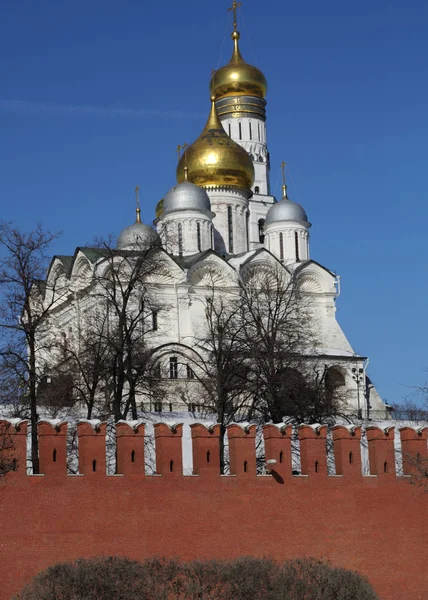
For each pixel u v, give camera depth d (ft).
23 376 225.15
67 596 122.21
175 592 127.24
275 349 266.98
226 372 255.91
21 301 221.87
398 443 203.41
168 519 141.38
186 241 394.93
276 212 414.62
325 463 152.56
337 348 383.45
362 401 364.99
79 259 337.93
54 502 135.54
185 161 425.69
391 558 153.58
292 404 252.21
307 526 149.48
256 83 463.01
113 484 139.23
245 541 145.38
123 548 138.10
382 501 154.92
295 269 385.91
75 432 196.03
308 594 130.62
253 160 459.73
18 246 221.66
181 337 348.38
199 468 144.87
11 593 131.03
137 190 385.09
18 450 134.92
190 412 268.82
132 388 239.71
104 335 267.18
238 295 359.66
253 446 148.46
